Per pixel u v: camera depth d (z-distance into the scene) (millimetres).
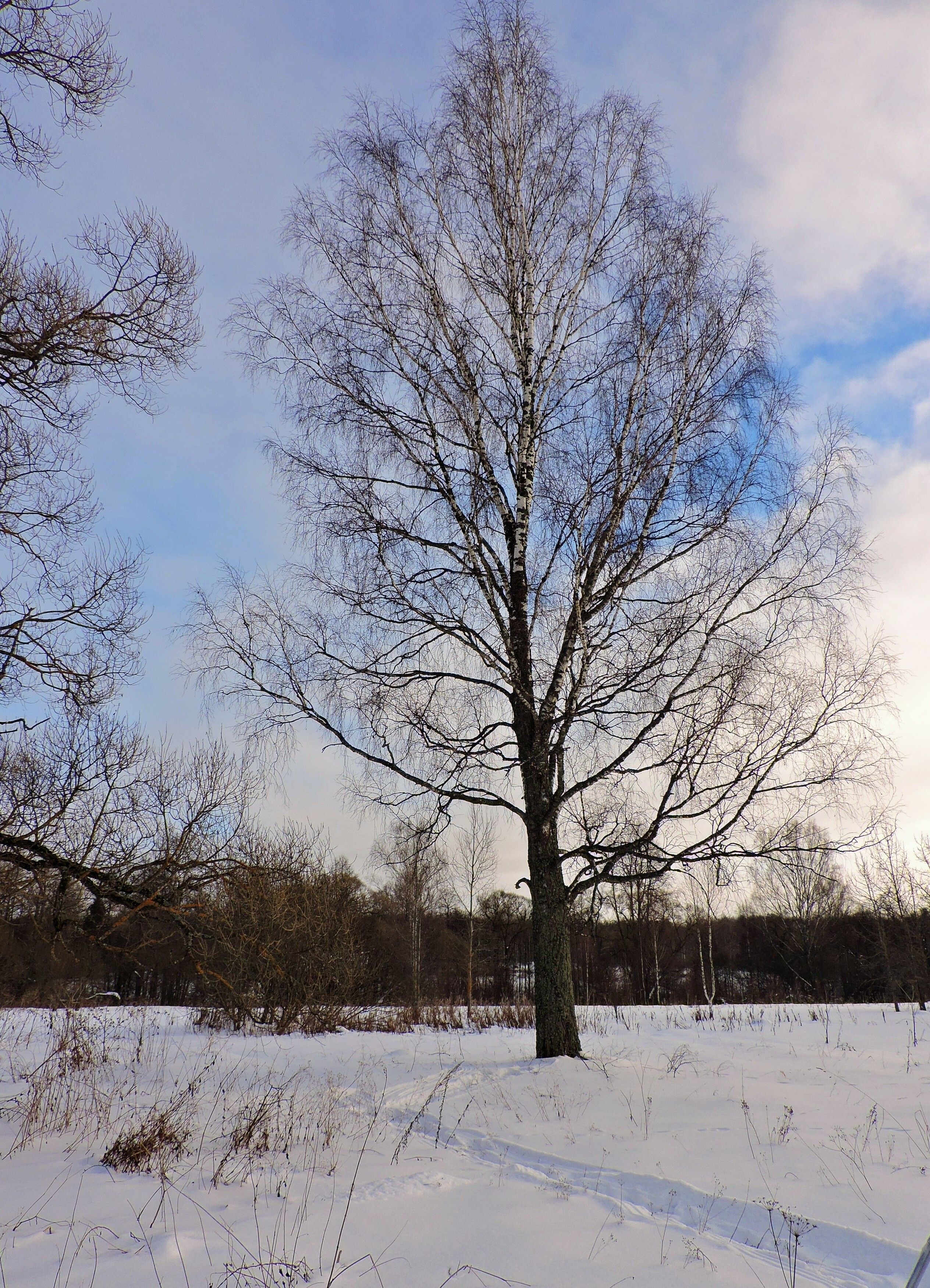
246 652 9883
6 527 8531
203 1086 8398
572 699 9352
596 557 9797
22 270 7945
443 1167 5375
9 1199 4586
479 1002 33250
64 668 8609
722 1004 24484
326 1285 3357
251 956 13242
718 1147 5688
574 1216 4316
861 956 34125
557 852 10297
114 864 8289
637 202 10766
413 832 10203
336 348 10484
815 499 9438
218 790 13266
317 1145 5980
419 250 10766
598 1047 11086
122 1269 3521
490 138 10953
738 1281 3461
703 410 10031
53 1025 11008
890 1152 5402
